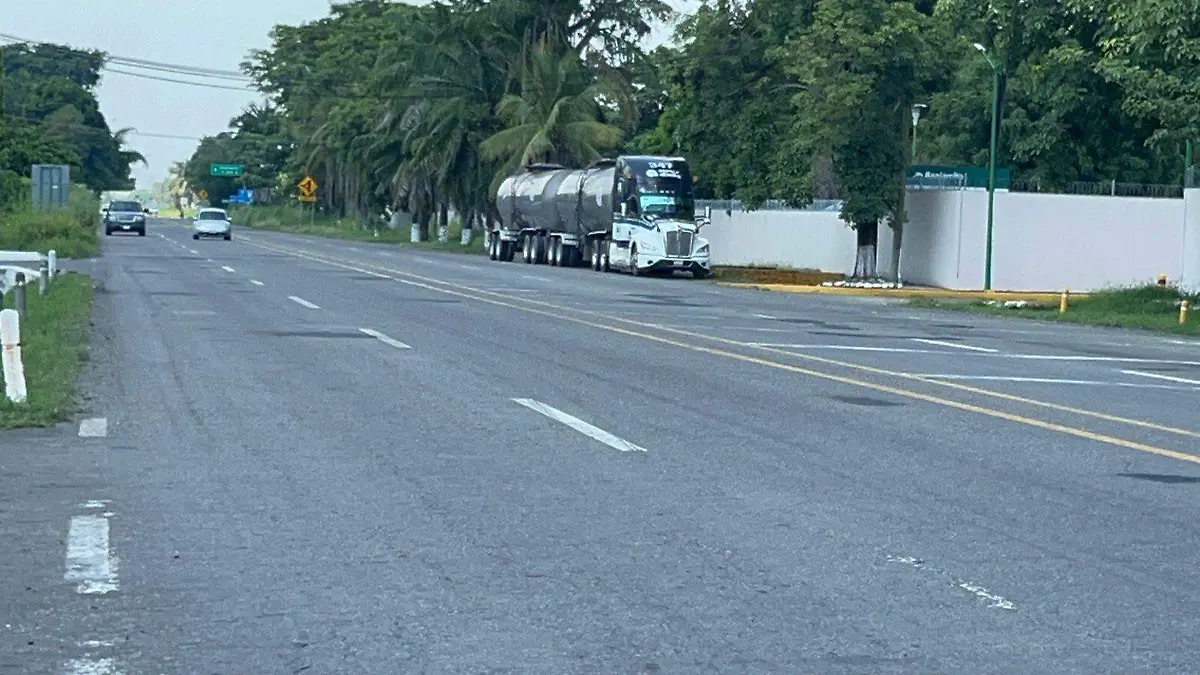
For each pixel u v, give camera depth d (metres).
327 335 22.27
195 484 10.33
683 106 54.91
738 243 65.19
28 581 7.57
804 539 8.80
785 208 61.00
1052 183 56.06
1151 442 13.13
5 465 10.98
